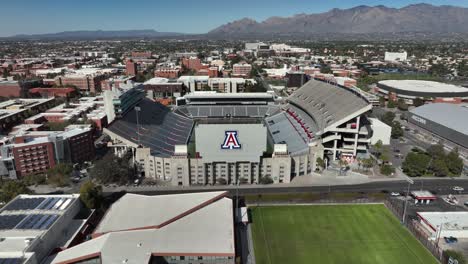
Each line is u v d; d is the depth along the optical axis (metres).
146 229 98.81
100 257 86.44
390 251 103.00
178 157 146.38
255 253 101.69
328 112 189.50
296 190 144.38
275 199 135.38
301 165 159.12
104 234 97.44
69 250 91.81
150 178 156.00
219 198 118.00
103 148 196.00
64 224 104.81
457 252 100.56
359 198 136.00
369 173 161.62
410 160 160.12
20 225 96.88
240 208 125.00
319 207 129.50
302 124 197.62
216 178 150.62
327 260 98.56
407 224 116.69
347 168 167.12
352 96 187.75
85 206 118.31
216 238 95.12
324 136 176.75
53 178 146.25
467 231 108.81
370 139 191.75
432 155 176.12
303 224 117.75
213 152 144.50
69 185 149.38
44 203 110.94
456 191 143.12
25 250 84.06
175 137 188.25
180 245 91.50
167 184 149.88
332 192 142.12
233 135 142.88
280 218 121.75
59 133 172.00
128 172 149.75
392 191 143.50
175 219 103.88
